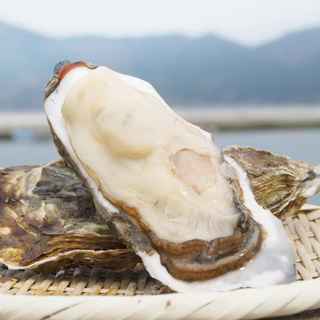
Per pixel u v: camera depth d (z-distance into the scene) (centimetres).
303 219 40
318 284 28
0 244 34
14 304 27
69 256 33
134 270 33
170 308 27
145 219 32
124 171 33
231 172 34
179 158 33
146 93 35
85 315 27
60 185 37
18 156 88
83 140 34
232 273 30
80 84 35
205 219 31
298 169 39
